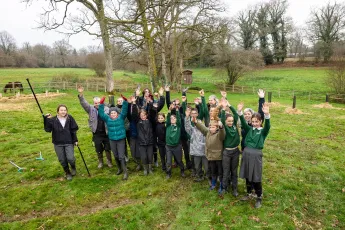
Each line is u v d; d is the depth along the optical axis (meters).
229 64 32.25
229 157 5.46
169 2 17.56
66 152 6.33
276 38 55.22
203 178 6.45
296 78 37.41
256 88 32.72
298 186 6.27
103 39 15.84
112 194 5.89
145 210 5.30
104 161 7.66
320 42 50.06
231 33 28.64
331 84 24.75
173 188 6.09
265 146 9.22
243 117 5.17
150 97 7.39
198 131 6.09
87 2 15.33
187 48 30.92
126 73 53.09
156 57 29.69
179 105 6.85
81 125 11.58
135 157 6.97
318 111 16.98
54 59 74.50
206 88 34.19
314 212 5.34
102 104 6.30
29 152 8.27
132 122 6.81
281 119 14.25
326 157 8.19
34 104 16.55
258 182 5.17
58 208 5.42
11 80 33.28
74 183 6.31
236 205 5.39
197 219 5.02
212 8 21.52
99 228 4.81
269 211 5.22
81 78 30.64
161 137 6.68
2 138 9.52
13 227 4.83
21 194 5.84
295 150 8.83
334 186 6.34
